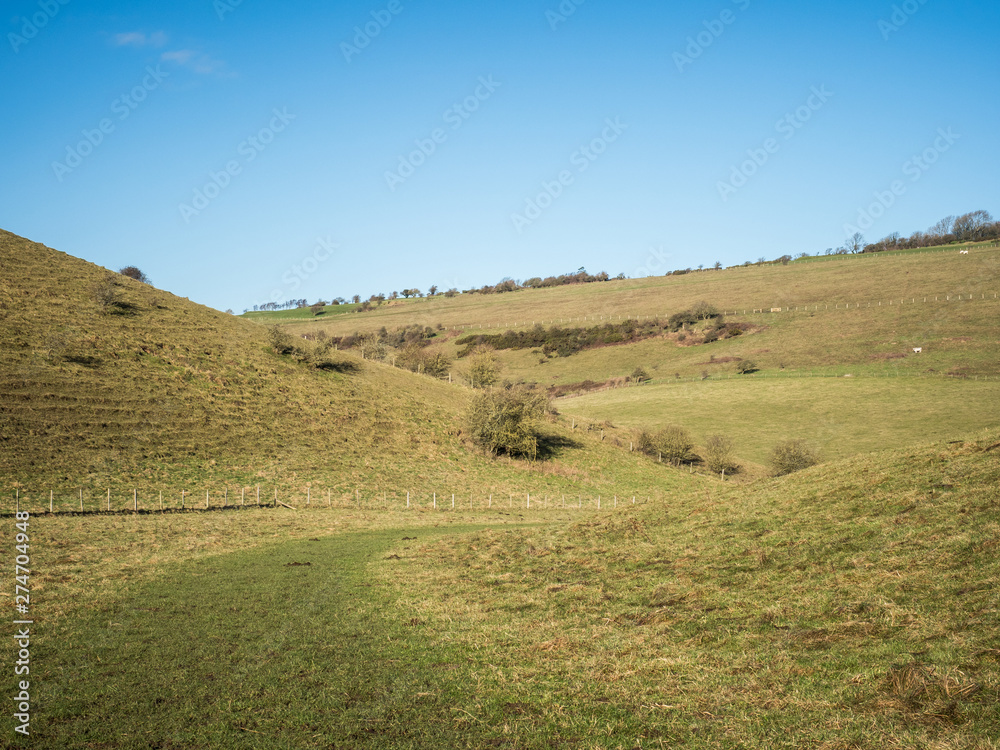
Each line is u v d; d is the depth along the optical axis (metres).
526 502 48.34
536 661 11.81
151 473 39.75
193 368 54.47
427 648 12.90
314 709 9.88
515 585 17.47
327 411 56.25
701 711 9.03
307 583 19.00
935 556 12.54
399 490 46.44
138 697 10.30
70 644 12.92
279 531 30.30
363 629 14.24
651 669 10.76
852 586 12.39
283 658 12.30
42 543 23.95
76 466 37.84
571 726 9.05
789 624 11.52
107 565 20.92
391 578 19.59
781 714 8.50
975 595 10.45
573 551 20.05
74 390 45.03
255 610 15.84
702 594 14.05
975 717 7.30
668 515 22.03
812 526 16.78
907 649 9.38
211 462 43.38
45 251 64.94
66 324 52.78
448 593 17.36
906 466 19.44
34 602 16.14
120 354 51.75
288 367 62.47
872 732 7.50
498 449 58.72
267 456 46.47
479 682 10.91
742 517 19.39
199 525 30.52
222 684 10.92
